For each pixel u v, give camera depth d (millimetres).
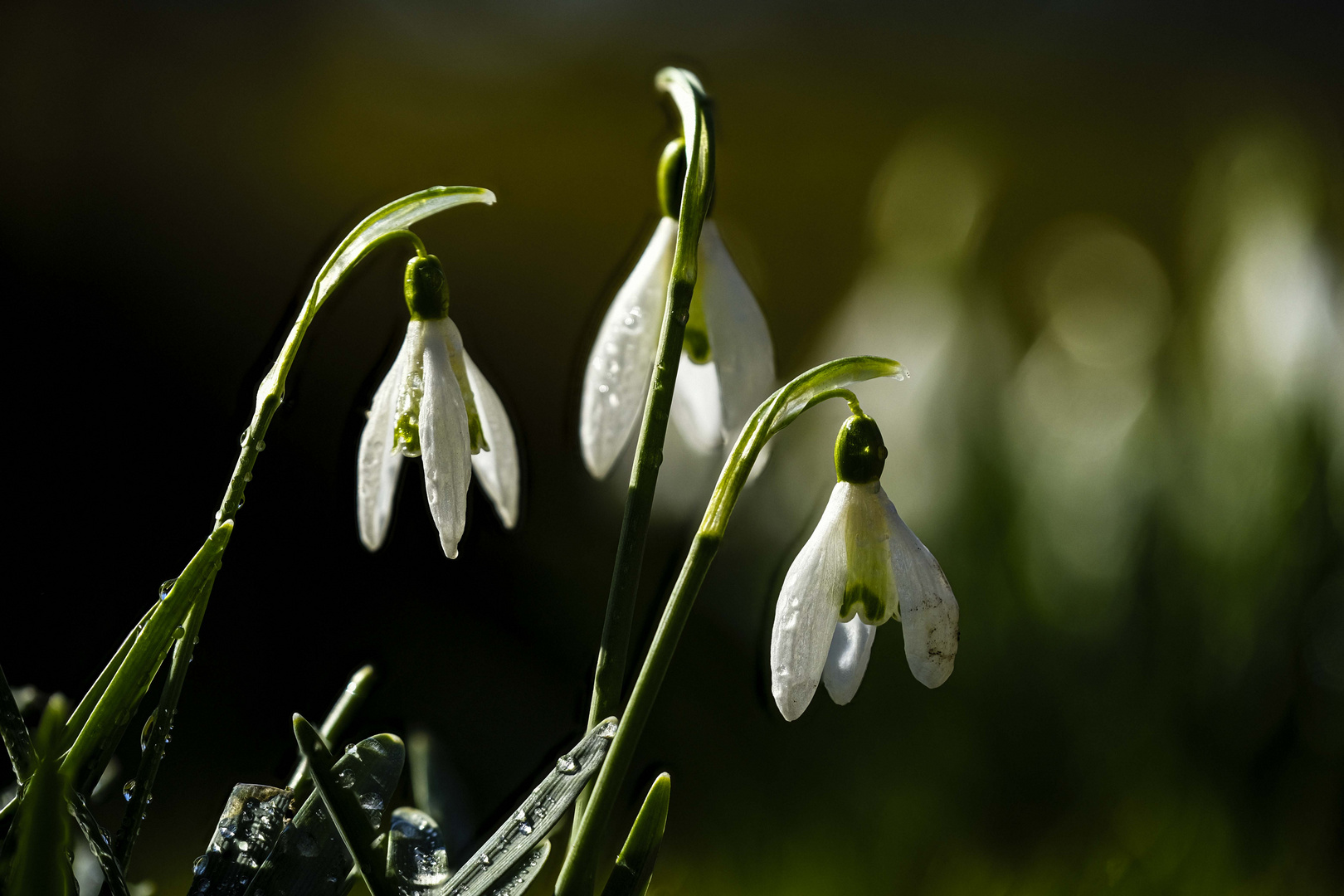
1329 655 976
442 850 487
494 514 496
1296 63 2545
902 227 1351
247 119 2924
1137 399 1225
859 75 2936
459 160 2934
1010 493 1164
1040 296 1622
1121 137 2627
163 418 1819
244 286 2410
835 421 1238
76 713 470
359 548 1658
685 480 1220
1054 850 956
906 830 981
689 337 503
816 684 479
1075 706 1036
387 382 486
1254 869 925
